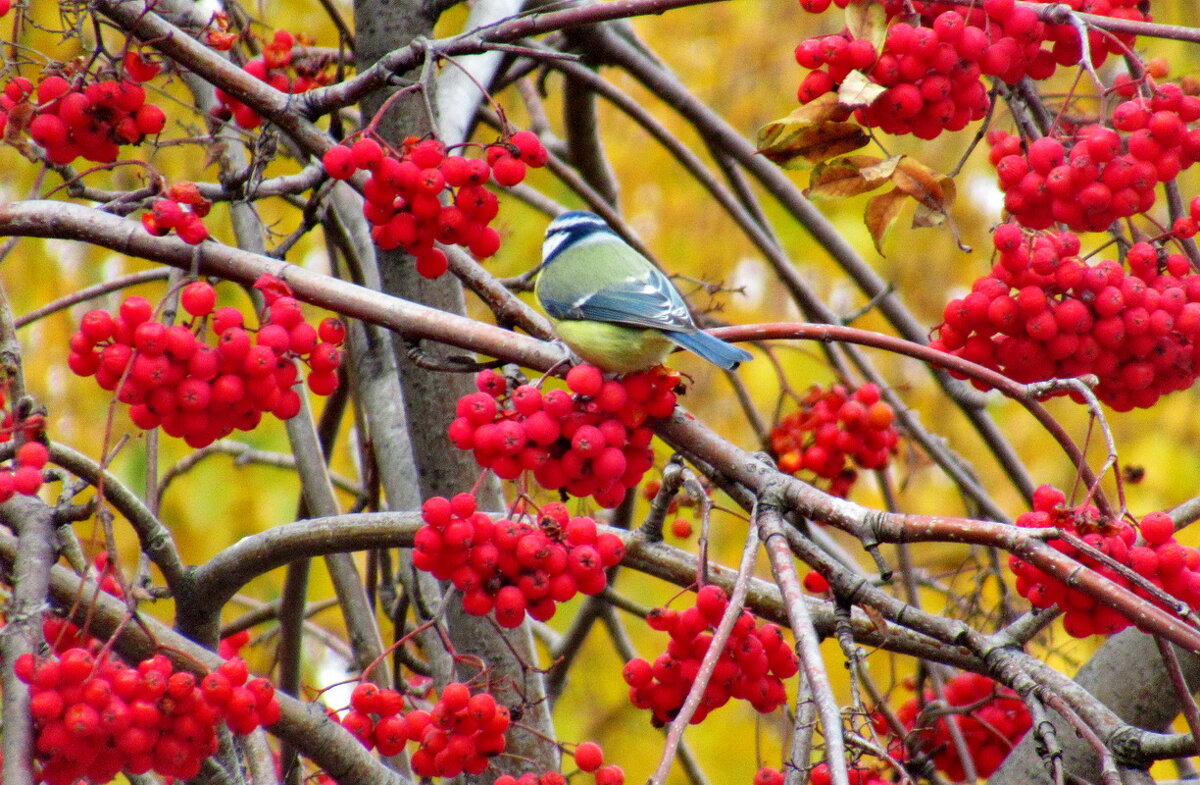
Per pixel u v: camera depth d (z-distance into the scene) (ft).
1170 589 21.13
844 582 22.79
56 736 19.80
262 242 36.35
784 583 20.54
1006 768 29.58
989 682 33.42
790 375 59.82
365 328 37.63
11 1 29.19
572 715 54.80
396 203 23.81
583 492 22.20
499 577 22.26
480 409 21.42
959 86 24.52
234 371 21.08
